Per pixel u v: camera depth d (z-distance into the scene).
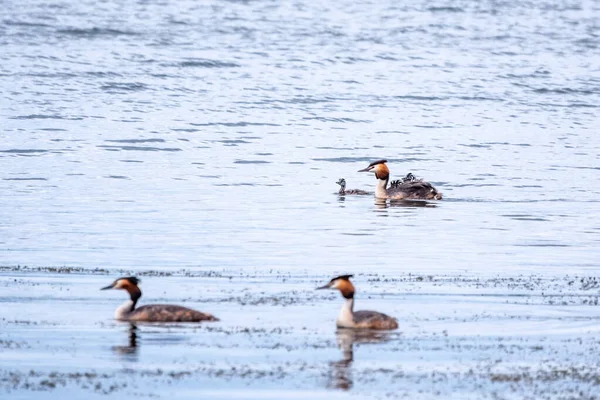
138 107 68.00
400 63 94.31
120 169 48.09
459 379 20.23
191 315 23.98
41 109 65.25
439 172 50.22
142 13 116.56
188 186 44.28
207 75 82.62
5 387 19.56
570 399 19.27
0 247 31.50
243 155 53.59
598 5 143.25
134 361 21.12
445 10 132.38
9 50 88.38
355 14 126.00
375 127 64.56
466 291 26.97
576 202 42.41
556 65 96.81
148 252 31.20
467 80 86.88
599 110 75.44
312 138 59.84
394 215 38.75
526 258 31.27
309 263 30.11
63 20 106.56
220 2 130.25
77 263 29.56
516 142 60.44
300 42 103.62
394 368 20.88
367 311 23.88
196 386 19.70
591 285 27.83
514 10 135.12
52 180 44.56
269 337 22.77
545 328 23.78
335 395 19.36
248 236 33.97
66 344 22.14
